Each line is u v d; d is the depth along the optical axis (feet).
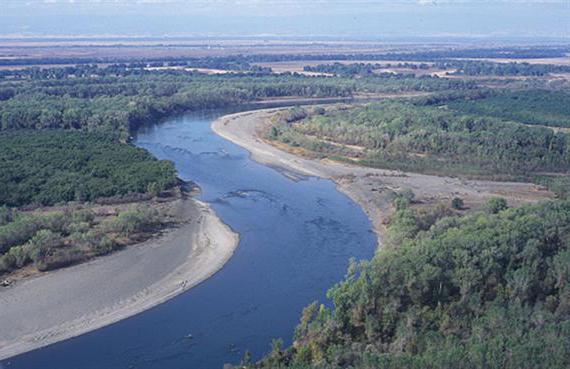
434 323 263.29
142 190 463.01
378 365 226.17
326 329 264.11
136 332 283.18
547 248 318.65
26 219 373.61
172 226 409.69
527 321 253.44
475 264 291.79
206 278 338.54
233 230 410.31
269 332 285.23
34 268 336.29
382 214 443.32
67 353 265.54
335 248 384.68
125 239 380.17
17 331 278.67
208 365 259.60
